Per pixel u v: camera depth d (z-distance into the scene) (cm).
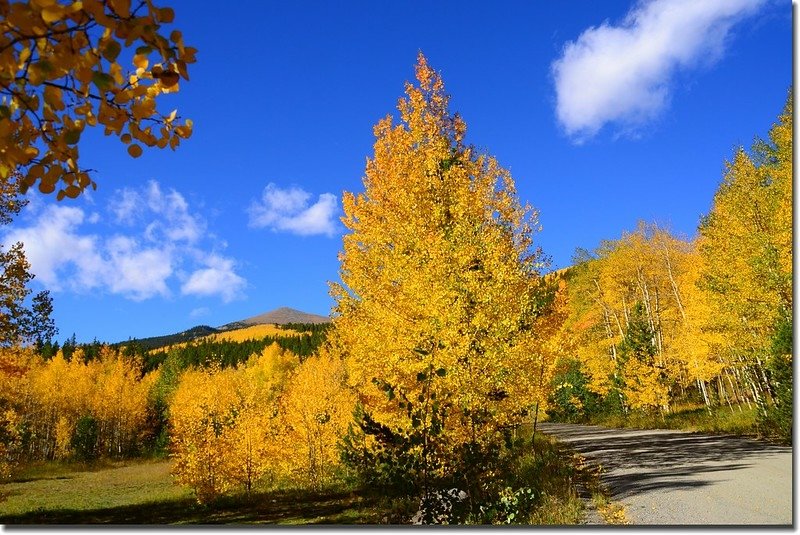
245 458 1617
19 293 1108
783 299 1598
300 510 1251
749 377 2211
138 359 5534
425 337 745
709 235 2012
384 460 665
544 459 1159
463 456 682
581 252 3959
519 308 844
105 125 192
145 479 2659
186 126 207
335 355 1444
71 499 2014
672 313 3203
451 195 1044
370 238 1088
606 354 3428
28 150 183
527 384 829
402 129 1195
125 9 159
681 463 1241
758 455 1301
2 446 1827
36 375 4066
